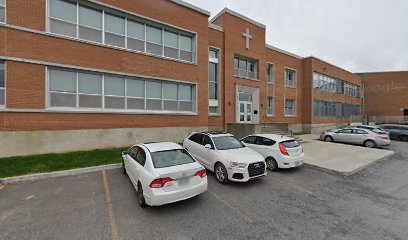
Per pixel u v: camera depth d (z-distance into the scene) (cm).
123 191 588
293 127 2355
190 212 475
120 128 1127
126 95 1165
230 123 1619
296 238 380
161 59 1270
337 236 388
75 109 1007
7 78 854
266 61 2023
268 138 870
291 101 2405
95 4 1053
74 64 991
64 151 966
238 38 1758
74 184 637
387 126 1961
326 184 682
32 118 898
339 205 524
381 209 504
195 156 827
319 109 2569
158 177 455
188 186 487
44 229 398
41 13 925
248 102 1864
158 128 1262
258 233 395
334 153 1141
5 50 850
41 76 921
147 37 1243
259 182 689
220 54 1670
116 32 1134
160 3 1259
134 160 593
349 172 788
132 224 420
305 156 1059
